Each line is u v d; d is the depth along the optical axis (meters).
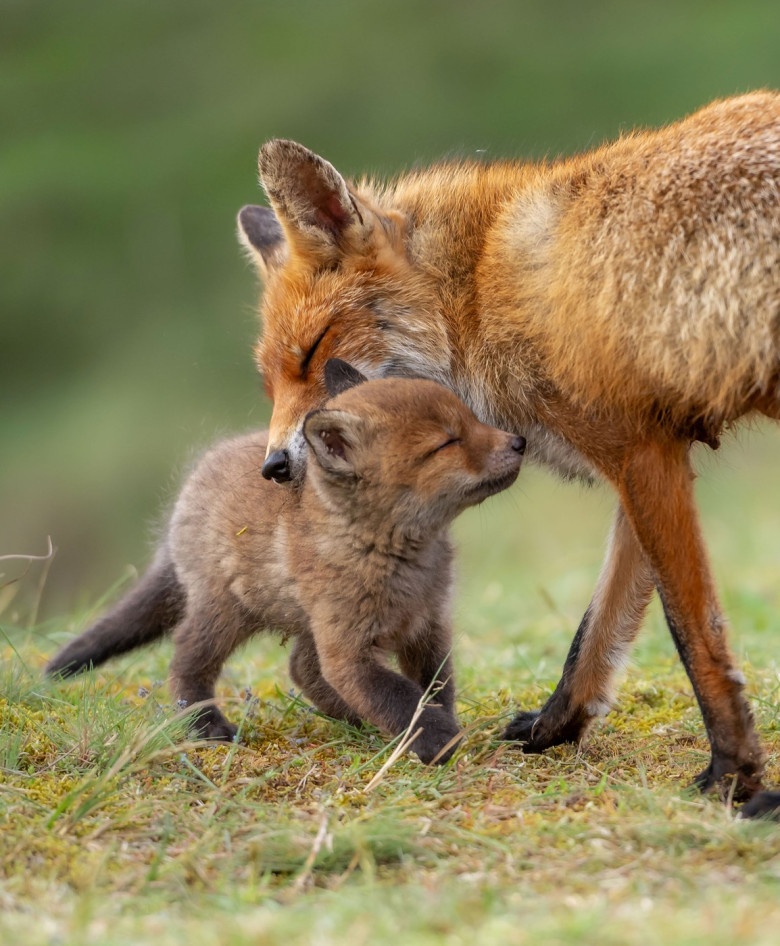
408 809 7.89
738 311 8.05
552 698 9.66
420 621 9.84
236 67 52.34
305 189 10.09
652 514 8.66
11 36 57.53
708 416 8.55
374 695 9.22
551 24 51.56
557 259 9.11
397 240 10.33
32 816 7.87
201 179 45.09
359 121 46.22
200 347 38.06
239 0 57.84
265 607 10.16
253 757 9.27
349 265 10.20
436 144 43.88
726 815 7.64
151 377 37.09
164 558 11.50
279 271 10.73
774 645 12.98
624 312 8.48
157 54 54.69
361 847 7.07
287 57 52.53
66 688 11.01
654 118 42.75
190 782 8.63
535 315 9.31
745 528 22.66
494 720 10.02
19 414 36.78
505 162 11.03
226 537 10.27
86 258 42.69
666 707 10.77
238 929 5.92
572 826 7.48
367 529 9.28
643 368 8.46
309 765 9.10
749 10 50.19
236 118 48.19
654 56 47.56
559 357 9.07
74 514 31.92
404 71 49.22
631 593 9.51
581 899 6.40
